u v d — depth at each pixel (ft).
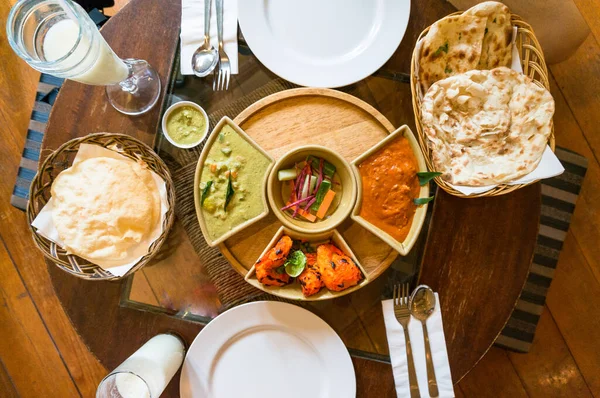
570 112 3.44
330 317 2.43
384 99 2.50
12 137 3.57
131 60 2.47
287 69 2.44
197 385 2.37
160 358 2.22
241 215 2.35
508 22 2.32
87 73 2.14
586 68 3.41
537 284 3.07
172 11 2.51
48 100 2.99
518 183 2.28
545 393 3.50
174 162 2.47
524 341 3.09
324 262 2.26
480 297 2.43
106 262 2.30
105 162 2.31
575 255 3.50
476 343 2.41
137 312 2.41
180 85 2.50
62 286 2.40
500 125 2.34
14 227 3.57
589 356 3.50
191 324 2.42
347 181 2.38
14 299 3.57
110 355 2.39
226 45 2.48
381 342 2.42
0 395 3.56
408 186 2.32
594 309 3.50
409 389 2.36
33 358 3.58
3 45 3.51
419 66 2.36
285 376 2.43
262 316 2.36
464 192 2.31
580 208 3.49
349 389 2.36
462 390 3.52
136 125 2.48
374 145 2.41
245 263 2.40
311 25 2.49
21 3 2.04
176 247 2.44
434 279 2.44
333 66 2.47
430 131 2.28
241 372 2.42
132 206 2.28
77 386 3.59
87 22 2.01
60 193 2.27
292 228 2.26
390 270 2.44
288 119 2.44
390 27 2.43
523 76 2.32
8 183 3.56
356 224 2.42
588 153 3.47
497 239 2.45
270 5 2.48
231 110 2.50
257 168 2.36
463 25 2.31
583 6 3.41
